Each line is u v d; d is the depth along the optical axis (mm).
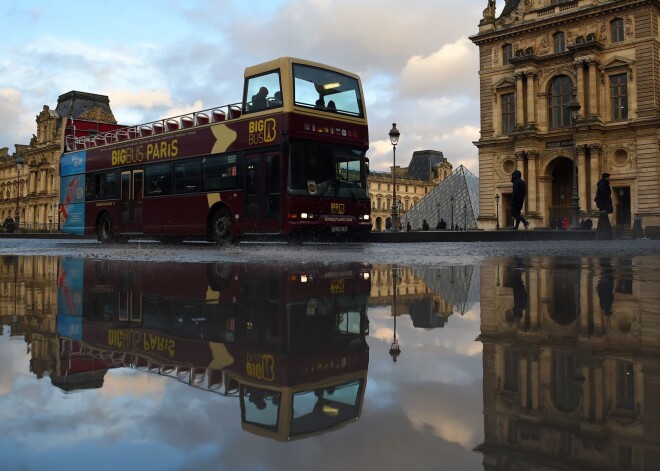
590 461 977
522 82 53531
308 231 15648
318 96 16266
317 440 1128
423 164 141250
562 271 6887
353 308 3662
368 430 1184
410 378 1717
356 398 1472
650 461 975
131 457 1045
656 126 46375
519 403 1381
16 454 1062
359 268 7652
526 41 54094
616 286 4930
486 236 25500
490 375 1732
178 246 18297
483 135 56969
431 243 22281
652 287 4824
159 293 4730
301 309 3641
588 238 28484
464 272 6812
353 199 16703
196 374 1820
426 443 1096
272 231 15586
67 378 1762
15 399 1479
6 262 9711
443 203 83188
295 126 15539
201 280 5930
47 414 1333
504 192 55406
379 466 973
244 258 10672
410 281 5672
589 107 49188
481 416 1275
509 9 57500
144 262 9539
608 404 1351
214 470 971
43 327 2986
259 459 1021
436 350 2205
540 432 1144
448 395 1486
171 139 19156
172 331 2818
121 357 2129
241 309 3670
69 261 9992
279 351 2252
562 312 3316
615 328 2707
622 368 1798
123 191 21172
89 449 1093
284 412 1342
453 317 3199
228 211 17078
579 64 49719
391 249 15359
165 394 1541
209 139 17734
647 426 1169
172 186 18922
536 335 2525
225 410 1367
